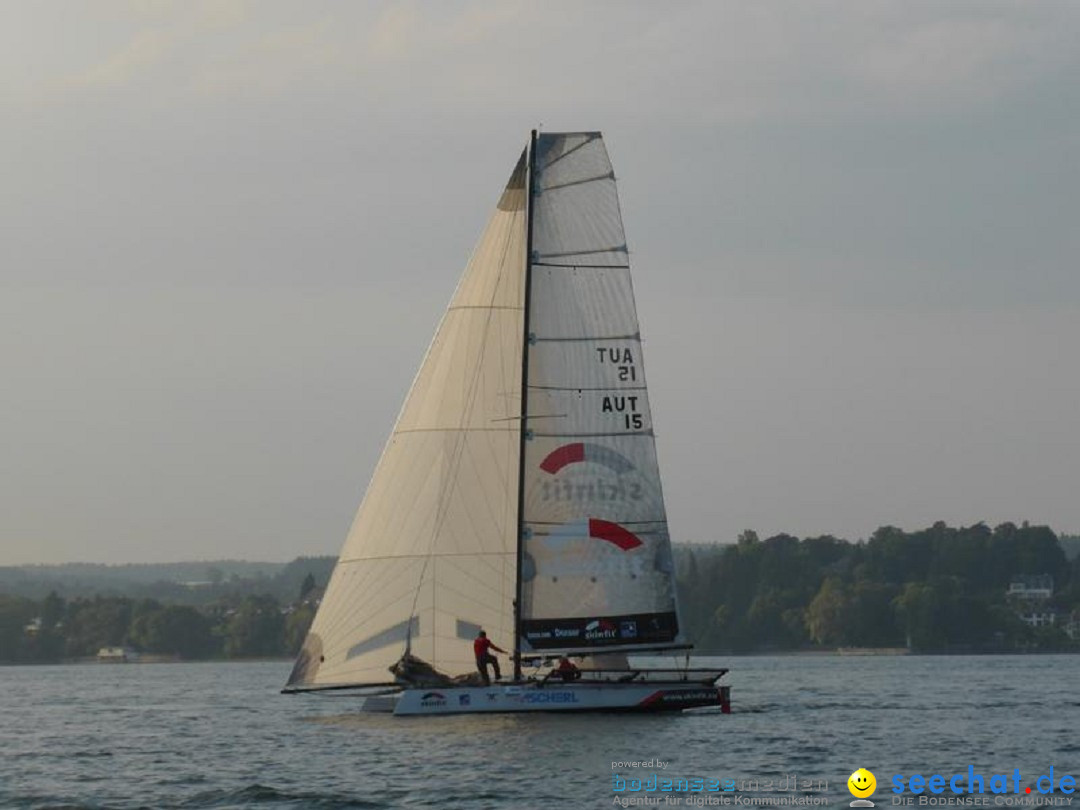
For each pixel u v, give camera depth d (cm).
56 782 7806
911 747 8700
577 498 9169
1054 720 10688
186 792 7312
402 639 9306
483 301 9462
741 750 8181
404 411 9450
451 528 9338
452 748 8081
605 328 9231
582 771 7425
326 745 8662
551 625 9100
